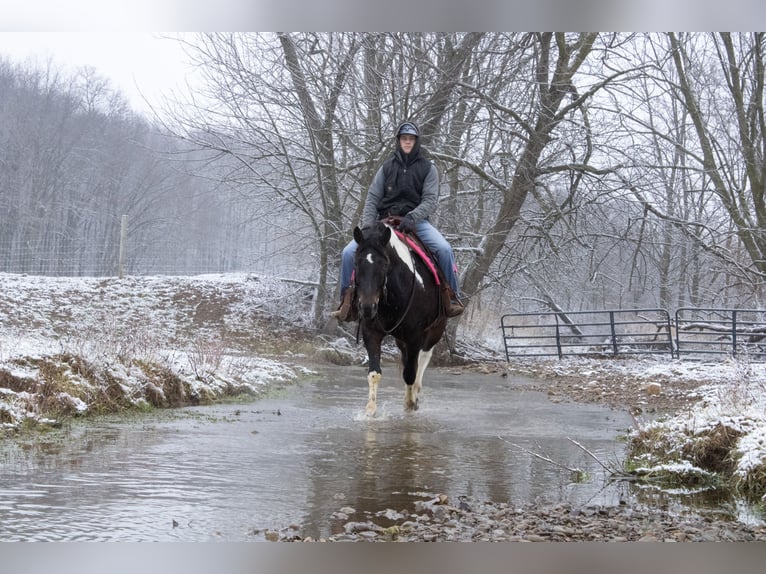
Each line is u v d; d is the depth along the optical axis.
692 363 19.44
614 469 7.23
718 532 5.27
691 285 32.03
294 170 23.41
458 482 6.55
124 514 5.21
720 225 27.19
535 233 23.55
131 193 53.56
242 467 6.78
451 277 10.59
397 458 7.43
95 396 9.70
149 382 10.55
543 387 15.53
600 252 24.44
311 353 20.98
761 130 26.86
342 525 5.16
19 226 55.91
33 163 56.41
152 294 25.22
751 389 9.83
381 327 9.88
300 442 8.09
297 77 21.03
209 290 25.77
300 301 25.69
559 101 21.23
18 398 8.65
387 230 9.30
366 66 20.30
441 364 22.16
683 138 29.27
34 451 7.17
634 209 22.80
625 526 5.35
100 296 24.69
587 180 21.81
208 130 22.08
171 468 6.62
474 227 24.20
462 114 22.14
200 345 14.08
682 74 27.31
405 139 10.48
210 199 45.84
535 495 6.25
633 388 15.09
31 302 23.44
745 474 6.60
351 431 8.96
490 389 14.99
